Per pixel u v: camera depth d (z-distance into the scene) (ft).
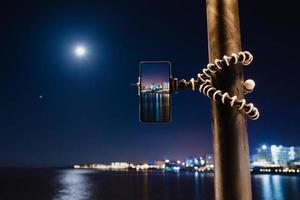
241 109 1.98
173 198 57.26
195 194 64.90
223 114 1.99
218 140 2.00
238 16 2.15
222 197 1.93
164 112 2.44
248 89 2.04
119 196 62.34
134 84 2.50
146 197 59.88
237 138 1.96
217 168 1.98
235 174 1.93
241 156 1.95
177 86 2.44
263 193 67.41
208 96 2.04
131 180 133.18
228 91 2.03
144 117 2.45
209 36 2.15
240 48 2.11
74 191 75.77
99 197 60.90
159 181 122.83
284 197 59.00
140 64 2.50
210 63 2.10
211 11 2.15
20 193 71.46
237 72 2.05
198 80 2.30
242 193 1.91
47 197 61.93
